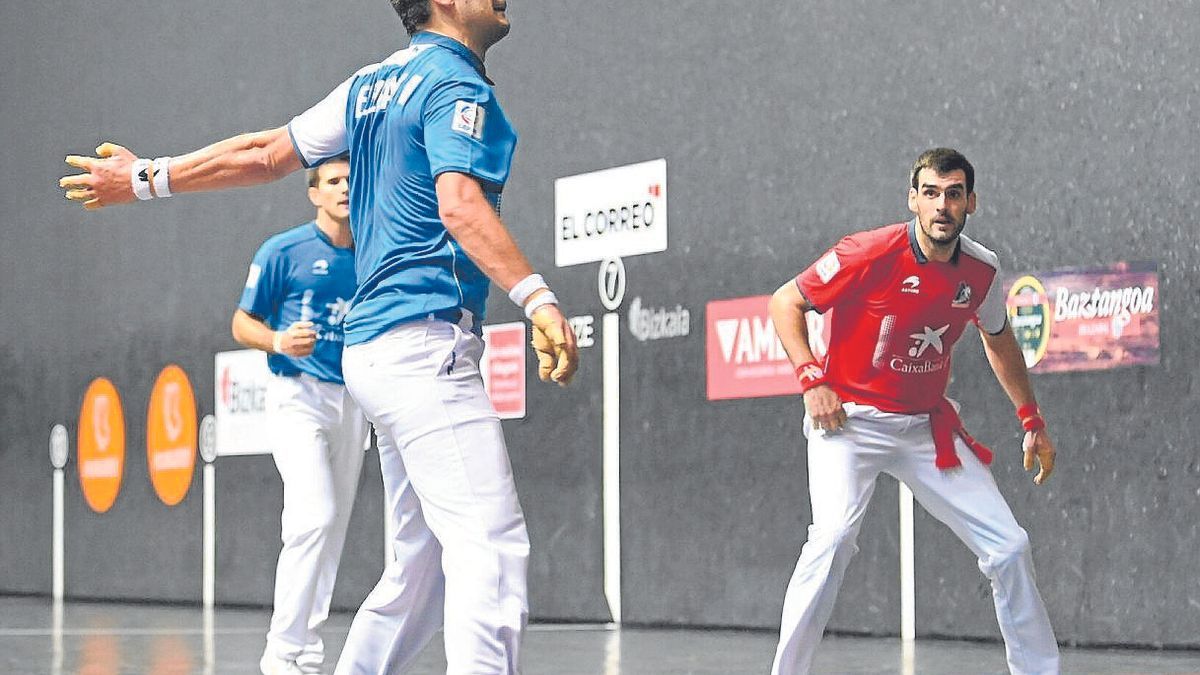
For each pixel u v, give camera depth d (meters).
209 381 35.00
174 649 23.53
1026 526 22.53
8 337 40.47
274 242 18.45
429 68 10.70
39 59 39.50
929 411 15.02
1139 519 21.44
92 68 38.09
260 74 34.09
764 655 21.70
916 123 23.80
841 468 14.88
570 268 28.50
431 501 10.75
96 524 38.00
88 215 38.22
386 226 10.84
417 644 12.20
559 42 28.58
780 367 25.33
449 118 10.42
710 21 26.38
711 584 26.30
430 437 10.63
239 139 12.20
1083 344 22.02
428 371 10.63
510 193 29.36
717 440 26.23
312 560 17.52
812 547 14.73
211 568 35.00
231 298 34.53
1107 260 21.77
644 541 27.28
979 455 15.03
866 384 14.91
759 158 25.70
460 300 10.69
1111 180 21.75
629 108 27.53
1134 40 21.58
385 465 11.87
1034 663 14.92
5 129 40.41
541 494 28.88
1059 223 22.27
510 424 29.41
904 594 23.81
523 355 29.20
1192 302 21.00
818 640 14.83
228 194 34.69
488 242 10.12
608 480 27.81
